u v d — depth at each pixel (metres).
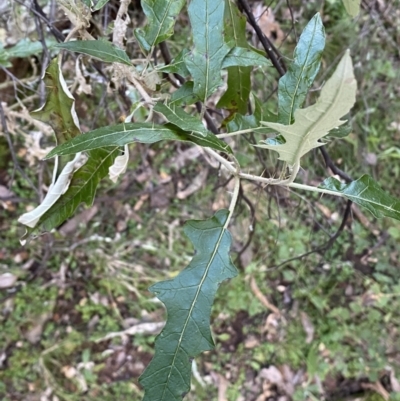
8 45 0.64
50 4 0.54
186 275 0.26
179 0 0.30
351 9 0.44
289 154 0.24
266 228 0.93
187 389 0.24
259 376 0.88
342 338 0.90
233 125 0.33
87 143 0.24
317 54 0.26
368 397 0.86
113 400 0.84
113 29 0.36
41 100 0.59
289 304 0.93
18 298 0.87
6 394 0.82
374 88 0.96
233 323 0.91
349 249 0.96
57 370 0.85
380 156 0.97
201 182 0.96
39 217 0.33
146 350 0.88
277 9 0.79
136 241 0.93
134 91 0.47
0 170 0.89
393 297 0.94
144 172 0.96
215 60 0.28
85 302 0.89
